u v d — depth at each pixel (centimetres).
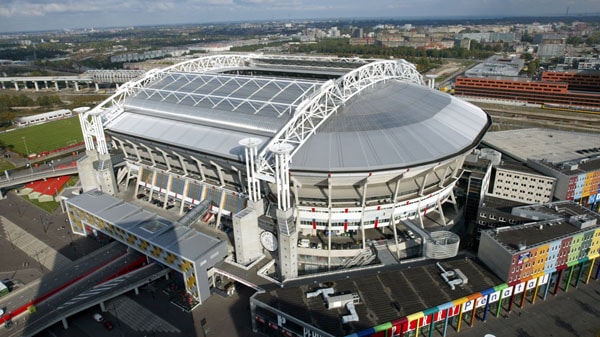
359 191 9081
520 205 10400
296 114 8562
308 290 7550
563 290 8638
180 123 11031
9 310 7906
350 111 9738
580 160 12438
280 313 7012
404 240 9219
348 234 9631
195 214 9906
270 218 8688
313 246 9175
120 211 10394
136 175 12912
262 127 9612
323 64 15650
